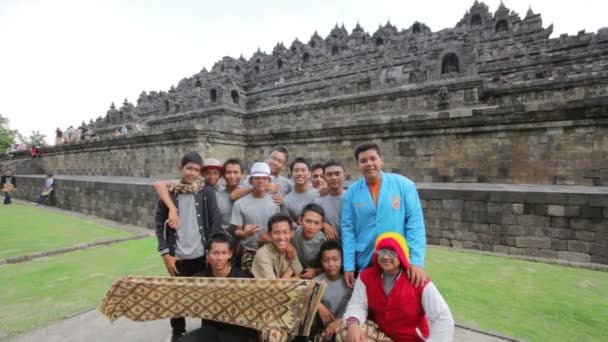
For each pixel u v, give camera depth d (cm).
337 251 371
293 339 334
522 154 1126
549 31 2600
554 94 1617
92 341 422
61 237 1105
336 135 1541
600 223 753
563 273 696
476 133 1210
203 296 318
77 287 623
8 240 1053
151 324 473
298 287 304
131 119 3816
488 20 3222
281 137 1738
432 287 307
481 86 1617
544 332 440
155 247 962
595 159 1005
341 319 356
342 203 428
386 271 316
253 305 311
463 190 924
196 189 416
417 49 2939
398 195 362
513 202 856
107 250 925
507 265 756
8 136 4869
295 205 471
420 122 1305
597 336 430
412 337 314
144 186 1340
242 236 413
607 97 966
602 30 2172
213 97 2698
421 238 350
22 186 2520
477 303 538
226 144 1800
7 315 500
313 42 4694
